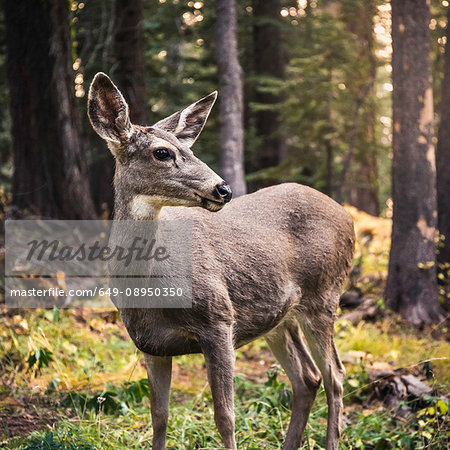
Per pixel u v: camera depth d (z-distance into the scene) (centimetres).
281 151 1703
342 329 860
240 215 477
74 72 995
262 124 1675
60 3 942
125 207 415
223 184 405
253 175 1540
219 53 1115
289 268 484
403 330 888
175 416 530
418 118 934
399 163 945
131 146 411
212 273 429
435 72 1484
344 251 522
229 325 429
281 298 473
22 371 629
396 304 941
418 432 507
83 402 564
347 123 1595
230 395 420
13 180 966
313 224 503
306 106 1504
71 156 949
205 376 686
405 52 934
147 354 442
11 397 581
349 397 631
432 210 945
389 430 549
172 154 409
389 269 956
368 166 1795
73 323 742
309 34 1692
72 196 947
